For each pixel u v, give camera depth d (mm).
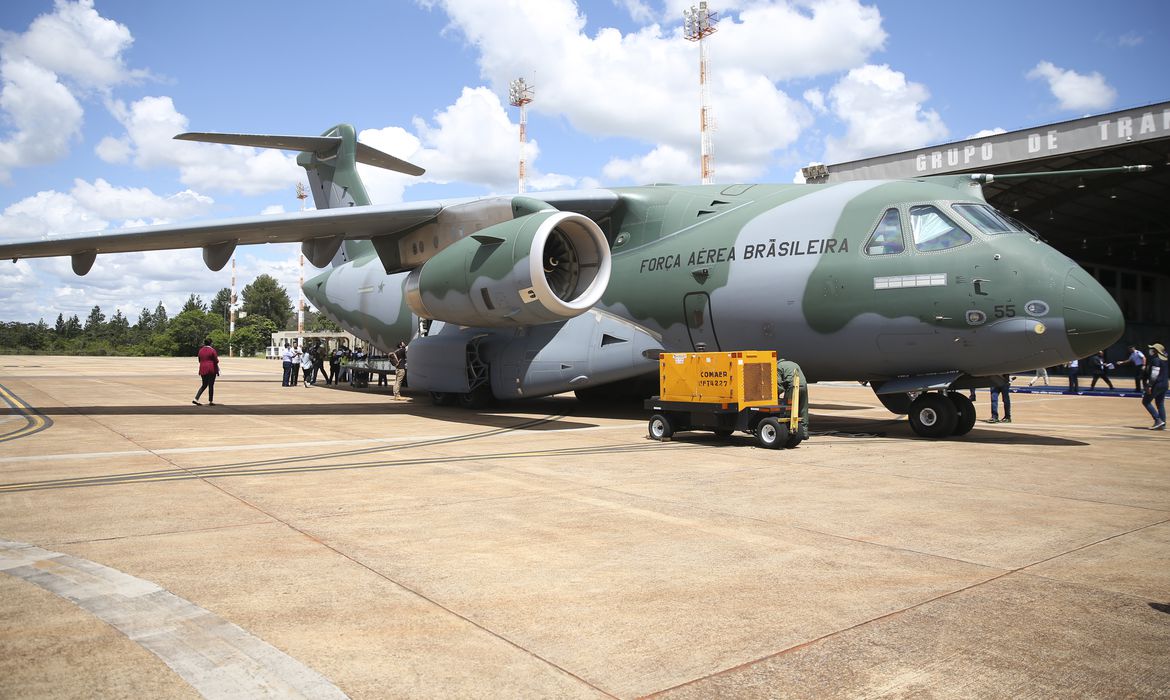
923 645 2980
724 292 11109
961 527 4934
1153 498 5930
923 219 9727
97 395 17656
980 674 2723
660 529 4855
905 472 7148
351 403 15828
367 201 17062
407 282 12953
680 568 4004
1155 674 2727
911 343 9703
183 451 8383
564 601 3479
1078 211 32250
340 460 7770
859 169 26594
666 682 2648
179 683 2615
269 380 25938
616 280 12617
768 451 8594
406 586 3676
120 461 7598
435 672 2721
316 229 12242
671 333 11984
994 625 3197
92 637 3016
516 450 8625
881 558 4207
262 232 11977
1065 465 7656
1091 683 2654
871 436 10375
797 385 8812
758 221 11078
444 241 12977
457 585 3701
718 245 11312
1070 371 22938
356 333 18609
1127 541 4594
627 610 3367
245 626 3143
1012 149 23203
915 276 9516
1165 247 39250
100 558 4102
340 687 2600
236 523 4941
